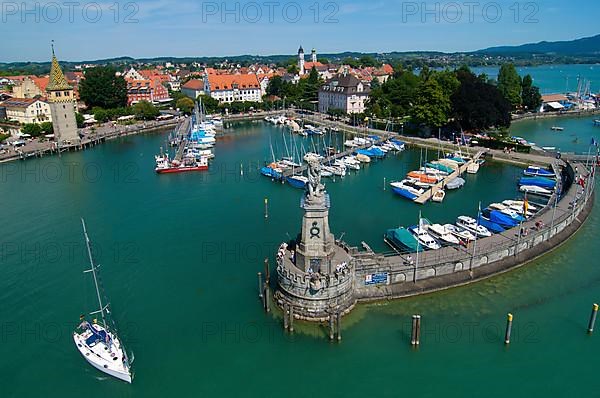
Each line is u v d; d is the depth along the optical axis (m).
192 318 62.19
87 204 106.81
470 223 87.50
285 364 54.28
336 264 62.97
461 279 68.00
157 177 130.50
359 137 178.50
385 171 131.00
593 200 102.06
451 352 55.59
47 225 94.12
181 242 85.38
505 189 113.31
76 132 175.75
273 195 112.38
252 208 103.25
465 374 52.38
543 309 63.25
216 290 68.69
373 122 196.12
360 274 64.69
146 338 58.44
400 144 158.62
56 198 111.44
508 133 169.25
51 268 75.75
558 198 97.38
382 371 53.06
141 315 63.00
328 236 61.25
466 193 110.69
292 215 98.50
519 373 52.41
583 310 62.91
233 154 158.50
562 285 68.56
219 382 51.75
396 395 49.72
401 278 66.56
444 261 68.62
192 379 52.16
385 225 91.44
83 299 67.00
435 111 162.50
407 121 189.75
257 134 197.62
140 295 67.69
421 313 62.47
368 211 99.56
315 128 196.88
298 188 117.81
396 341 57.50
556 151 144.25
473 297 65.81
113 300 66.62
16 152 155.25
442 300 65.06
